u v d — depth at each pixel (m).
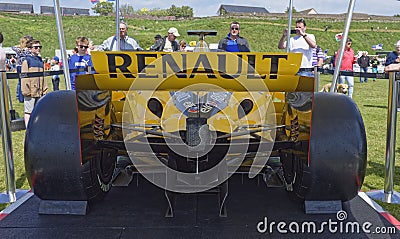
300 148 3.43
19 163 5.96
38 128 3.44
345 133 3.43
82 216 3.70
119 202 4.04
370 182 5.05
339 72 5.26
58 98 3.59
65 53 4.88
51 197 3.62
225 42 6.93
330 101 3.60
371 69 24.69
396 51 9.26
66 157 3.39
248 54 2.90
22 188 4.79
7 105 4.30
